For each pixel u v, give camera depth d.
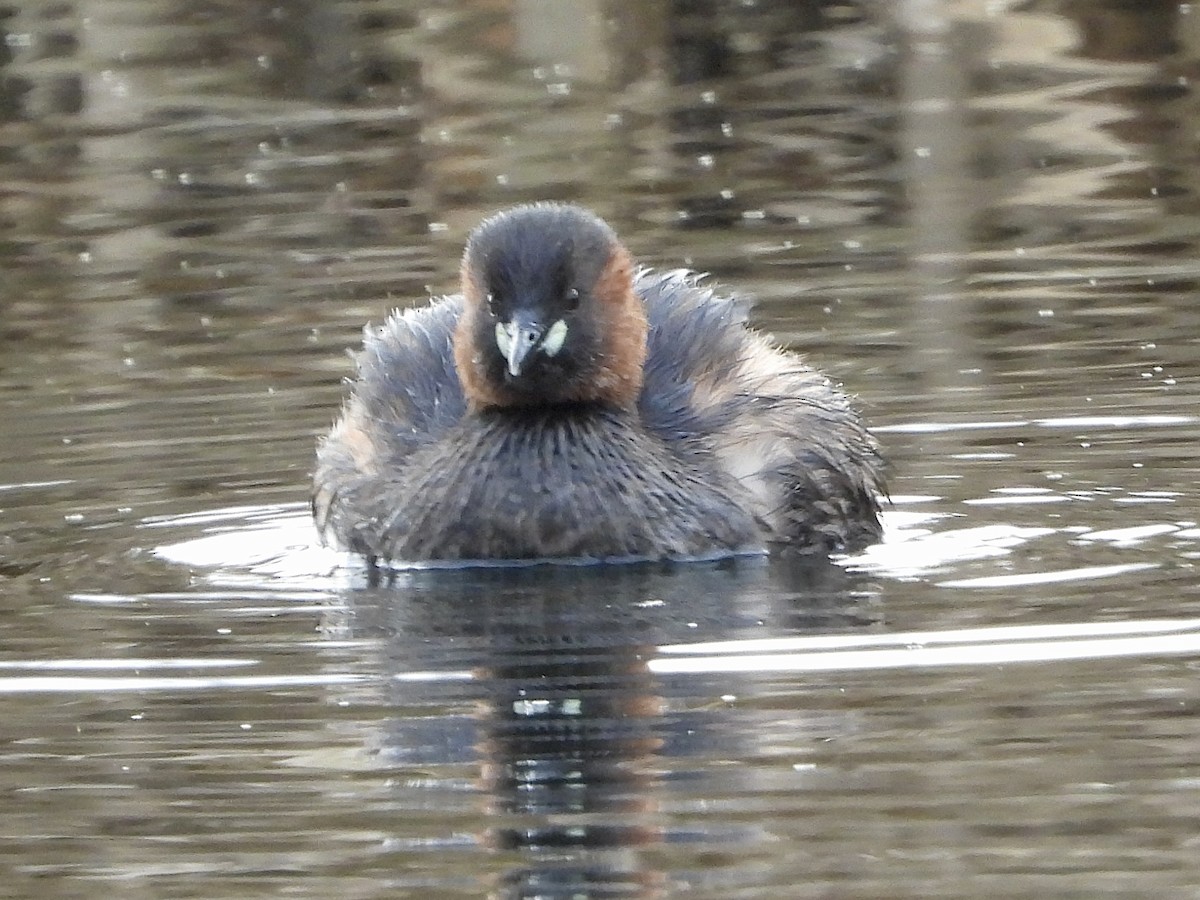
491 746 10.34
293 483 15.42
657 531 13.65
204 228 22.28
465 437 13.94
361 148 24.95
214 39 28.48
